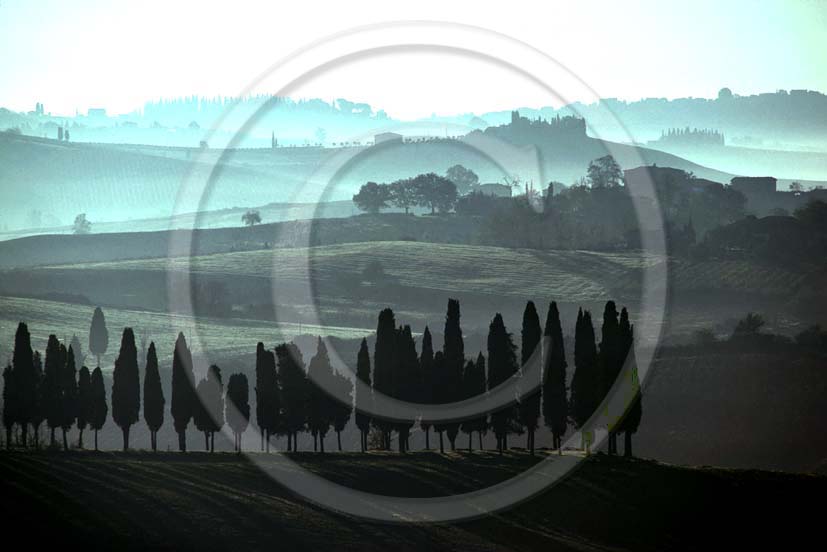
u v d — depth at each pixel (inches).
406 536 7859.3
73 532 7598.4
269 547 7500.0
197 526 7770.7
